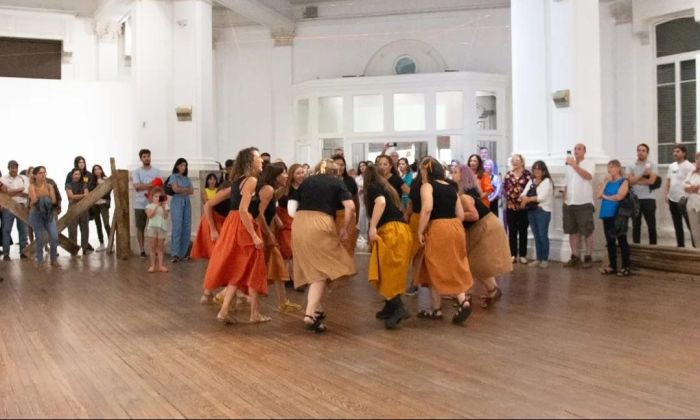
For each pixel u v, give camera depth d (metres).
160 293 7.42
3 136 13.87
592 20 9.54
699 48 11.76
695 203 8.42
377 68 15.94
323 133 15.41
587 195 8.88
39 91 14.12
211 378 4.10
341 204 5.43
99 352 4.79
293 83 16.31
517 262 9.48
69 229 11.41
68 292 7.50
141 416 3.42
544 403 3.57
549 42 9.84
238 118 16.66
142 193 11.05
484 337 5.13
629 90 12.75
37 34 15.06
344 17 16.02
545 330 5.34
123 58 15.91
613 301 6.55
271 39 16.41
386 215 5.52
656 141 12.45
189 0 11.68
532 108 10.02
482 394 3.73
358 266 9.57
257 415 3.41
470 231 6.23
